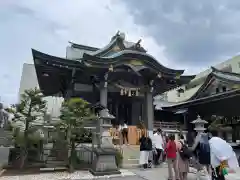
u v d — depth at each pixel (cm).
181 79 1747
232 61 2848
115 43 1773
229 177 834
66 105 995
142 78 1684
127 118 1902
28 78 2508
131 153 1203
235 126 1923
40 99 1075
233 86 1812
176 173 746
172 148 763
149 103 1672
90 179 815
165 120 2620
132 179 814
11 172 933
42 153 1081
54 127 1089
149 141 1082
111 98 1886
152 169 1023
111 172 899
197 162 735
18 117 1052
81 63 1430
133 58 1511
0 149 1658
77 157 1084
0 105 3117
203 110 2094
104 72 1484
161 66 1594
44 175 879
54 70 1550
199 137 721
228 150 656
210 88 2105
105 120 993
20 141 1004
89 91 1727
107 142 962
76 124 965
